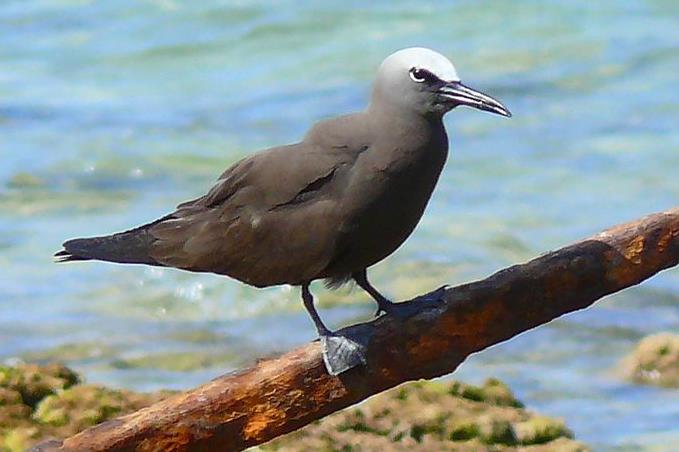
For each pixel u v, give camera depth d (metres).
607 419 13.91
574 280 9.84
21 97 24.38
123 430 9.38
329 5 26.88
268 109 23.33
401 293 17.20
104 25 27.19
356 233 10.12
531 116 22.62
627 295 17.02
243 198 10.41
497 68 24.39
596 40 25.19
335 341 9.58
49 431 11.98
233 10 26.95
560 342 15.94
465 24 26.08
